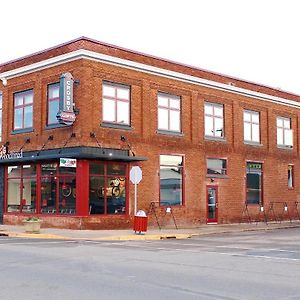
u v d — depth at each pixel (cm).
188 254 1603
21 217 2767
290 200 3731
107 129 2575
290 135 3819
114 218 2577
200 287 998
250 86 3484
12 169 2880
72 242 2028
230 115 3303
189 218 2953
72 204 2527
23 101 2856
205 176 3081
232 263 1376
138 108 2745
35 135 2717
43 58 2744
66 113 2434
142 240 2198
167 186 2869
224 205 3194
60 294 915
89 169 2511
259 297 903
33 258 1445
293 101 3803
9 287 983
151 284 1025
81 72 2497
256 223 3334
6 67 3000
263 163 3519
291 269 1262
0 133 2980
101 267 1267
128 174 2675
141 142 2734
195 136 3042
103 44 2602
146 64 2802
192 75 3067
